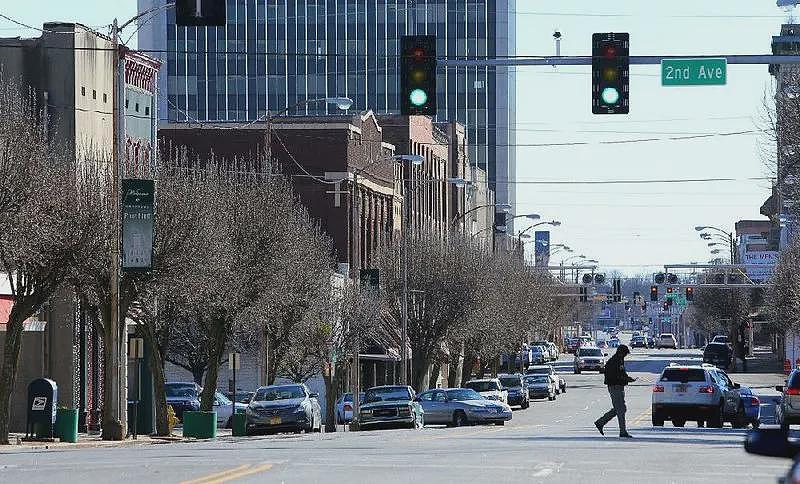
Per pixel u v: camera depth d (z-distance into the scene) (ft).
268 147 414.00
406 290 529.04
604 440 253.44
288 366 503.20
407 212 579.48
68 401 369.09
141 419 353.51
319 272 466.70
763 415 517.14
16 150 264.11
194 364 524.52
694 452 208.03
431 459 190.19
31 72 380.58
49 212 285.23
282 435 355.97
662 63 206.18
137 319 348.18
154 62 436.35
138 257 295.69
